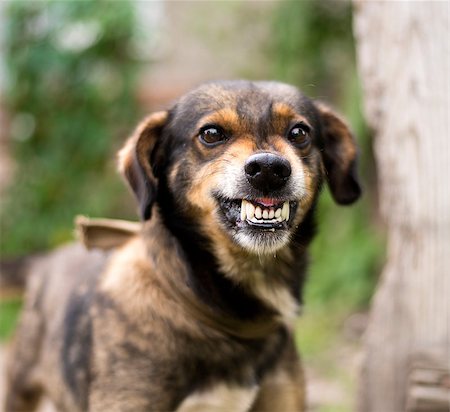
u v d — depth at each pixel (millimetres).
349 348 7035
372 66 3990
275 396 3631
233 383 3416
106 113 9242
